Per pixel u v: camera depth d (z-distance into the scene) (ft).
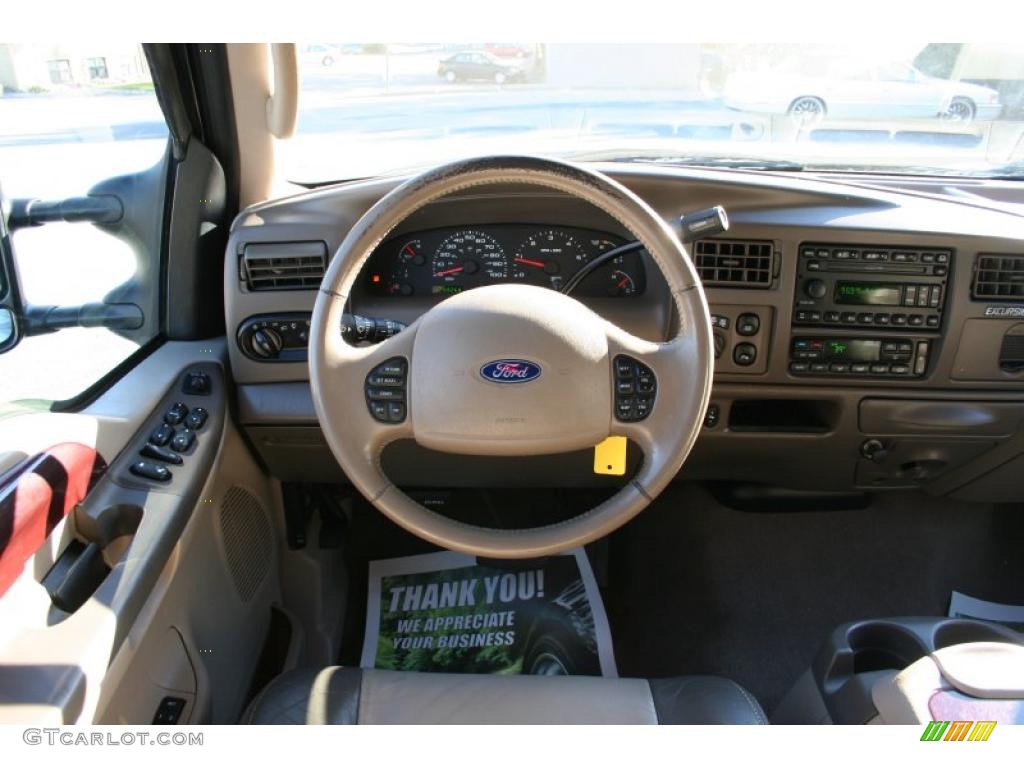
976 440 5.79
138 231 5.22
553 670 5.74
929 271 5.27
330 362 3.39
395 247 5.40
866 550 7.34
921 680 3.70
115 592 3.70
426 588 6.43
